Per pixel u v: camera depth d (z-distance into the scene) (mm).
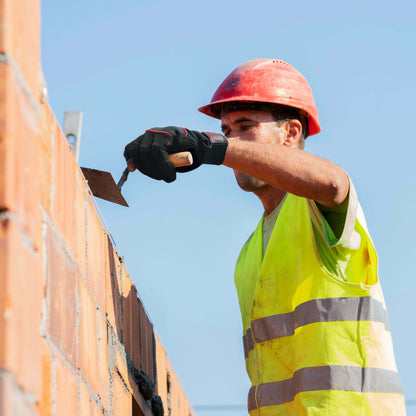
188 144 2369
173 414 5012
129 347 3426
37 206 1513
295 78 3221
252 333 2916
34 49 1477
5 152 1225
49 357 1761
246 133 3129
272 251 2865
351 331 2617
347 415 2537
